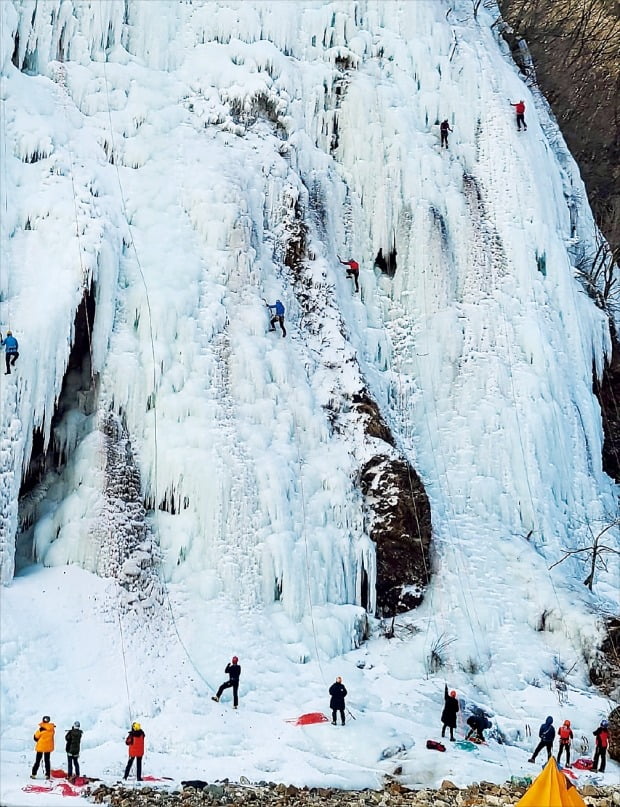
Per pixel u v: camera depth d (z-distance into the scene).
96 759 20.84
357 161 37.75
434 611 30.08
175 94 34.91
